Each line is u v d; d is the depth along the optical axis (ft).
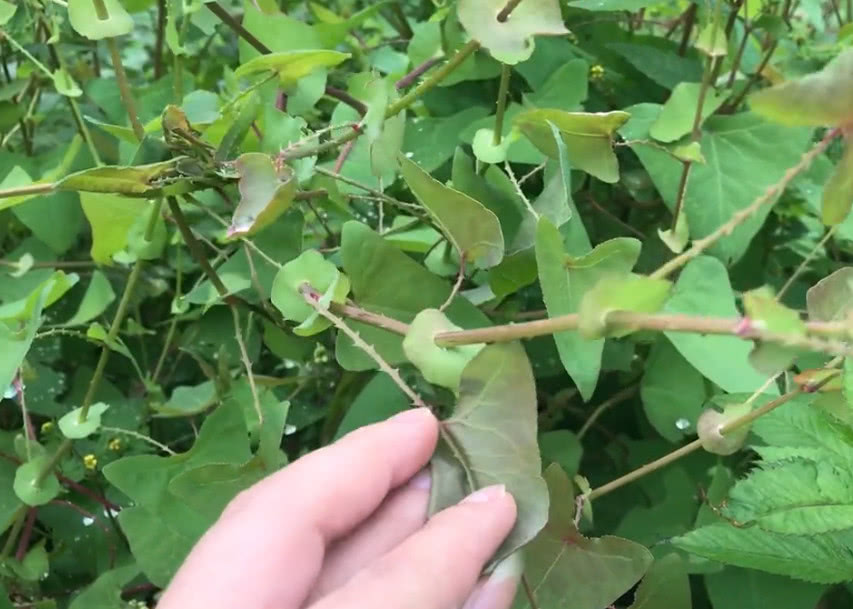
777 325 0.46
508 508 0.63
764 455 0.76
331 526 0.66
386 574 0.58
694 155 0.88
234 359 1.09
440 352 0.68
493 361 0.65
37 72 1.24
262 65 0.82
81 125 1.05
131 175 0.75
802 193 1.05
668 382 1.02
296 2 1.39
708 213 1.00
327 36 1.09
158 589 1.02
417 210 0.88
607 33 1.24
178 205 0.86
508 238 0.89
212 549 0.62
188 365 1.21
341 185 0.98
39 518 1.04
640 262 1.13
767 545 0.73
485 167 0.96
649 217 1.20
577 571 0.75
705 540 0.74
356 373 1.01
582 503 0.80
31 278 1.11
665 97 1.21
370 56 1.26
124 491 0.87
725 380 0.88
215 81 1.29
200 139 0.78
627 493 1.07
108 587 0.93
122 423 1.08
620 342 1.04
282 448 1.15
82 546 1.05
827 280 0.61
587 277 0.73
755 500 0.68
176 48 0.92
